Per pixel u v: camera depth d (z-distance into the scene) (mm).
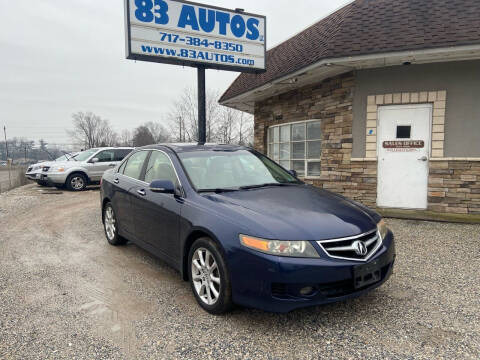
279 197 3441
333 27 7922
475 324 2873
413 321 2936
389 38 6492
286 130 9531
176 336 2764
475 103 6445
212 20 7840
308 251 2672
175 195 3656
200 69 8141
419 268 4141
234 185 3824
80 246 5379
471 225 6105
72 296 3525
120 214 4906
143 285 3791
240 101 10820
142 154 4828
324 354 2502
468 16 6383
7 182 18438
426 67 6695
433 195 6766
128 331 2850
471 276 3879
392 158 7062
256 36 8344
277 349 2568
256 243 2725
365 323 2912
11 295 3562
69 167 12852
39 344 2672
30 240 5809
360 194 7348
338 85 7574
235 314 3090
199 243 3170
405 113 6930
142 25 7199
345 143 7492
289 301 2615
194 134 32281
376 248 2994
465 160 6500
